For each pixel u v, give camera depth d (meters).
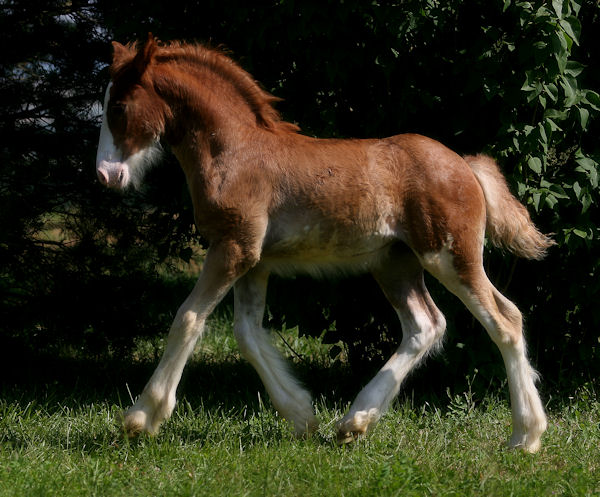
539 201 7.52
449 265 6.61
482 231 6.72
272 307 8.77
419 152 6.65
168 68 6.64
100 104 9.61
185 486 5.52
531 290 8.46
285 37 7.69
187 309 6.49
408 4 7.30
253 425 7.14
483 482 5.61
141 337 9.99
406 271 7.01
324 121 7.93
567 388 8.55
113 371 9.91
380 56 7.58
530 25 7.24
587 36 8.01
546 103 7.57
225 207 6.43
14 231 9.43
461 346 8.04
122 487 5.59
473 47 7.48
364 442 6.72
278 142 6.64
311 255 6.71
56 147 9.64
